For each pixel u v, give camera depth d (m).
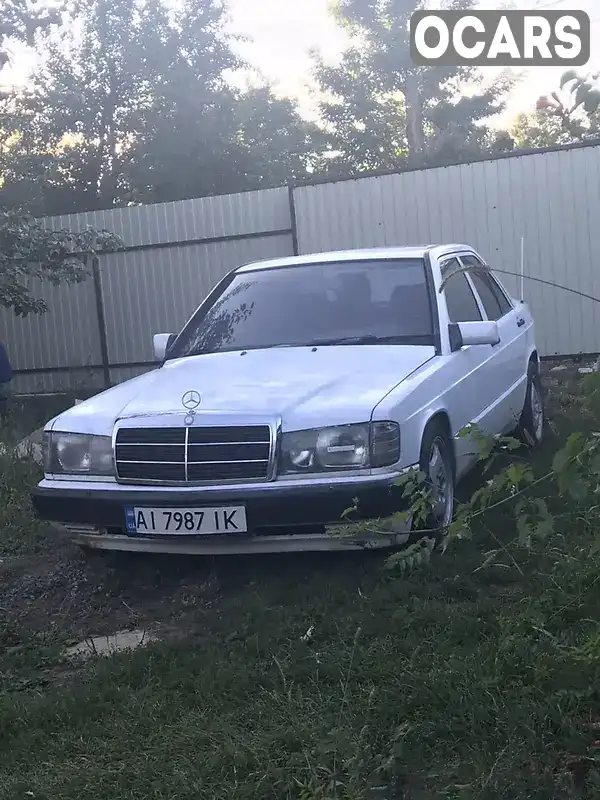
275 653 3.72
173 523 4.36
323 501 4.20
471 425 3.32
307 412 4.37
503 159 11.95
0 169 23.69
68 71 25.06
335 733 3.02
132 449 4.53
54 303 13.84
